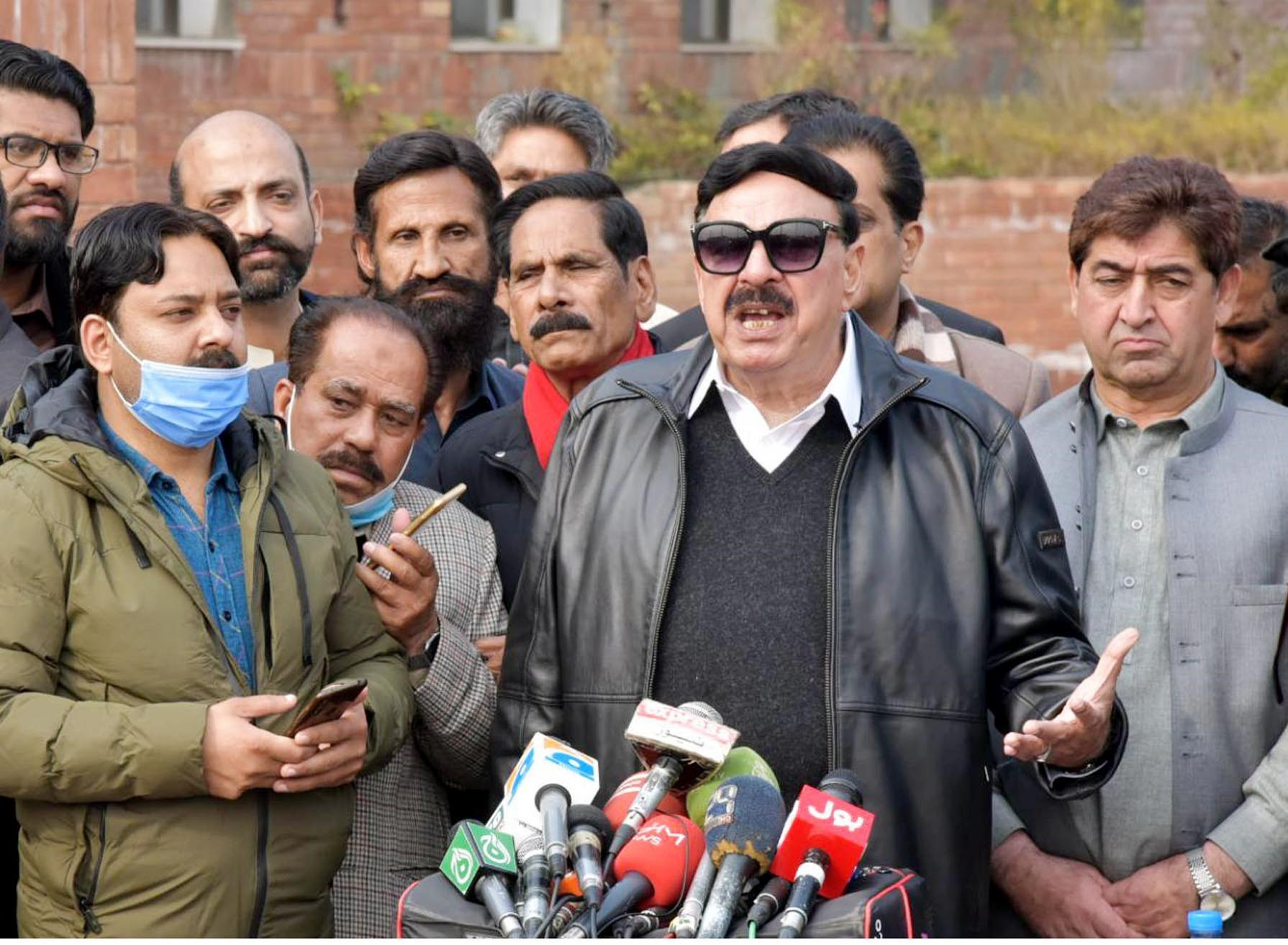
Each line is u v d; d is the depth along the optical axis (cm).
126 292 358
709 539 376
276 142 534
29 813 352
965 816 362
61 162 500
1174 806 394
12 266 495
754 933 301
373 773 380
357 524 411
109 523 351
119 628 346
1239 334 503
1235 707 394
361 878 388
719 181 377
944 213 1360
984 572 370
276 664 358
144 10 1290
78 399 360
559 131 632
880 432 377
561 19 1393
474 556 421
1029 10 1465
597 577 378
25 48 501
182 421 357
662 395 386
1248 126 1451
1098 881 396
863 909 300
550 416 472
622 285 479
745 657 367
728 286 370
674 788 336
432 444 503
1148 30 1480
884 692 362
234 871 348
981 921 366
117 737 338
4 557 342
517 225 479
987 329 583
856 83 1460
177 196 536
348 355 409
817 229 369
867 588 365
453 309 505
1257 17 1474
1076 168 1430
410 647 392
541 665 385
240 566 363
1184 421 406
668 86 1409
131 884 345
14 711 338
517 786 334
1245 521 398
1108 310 404
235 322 368
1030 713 365
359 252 529
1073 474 412
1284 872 388
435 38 1348
